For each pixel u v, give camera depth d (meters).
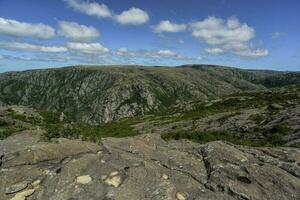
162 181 12.50
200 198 11.88
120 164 13.58
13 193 12.16
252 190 12.66
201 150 16.55
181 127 60.47
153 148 17.45
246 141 34.72
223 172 13.81
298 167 14.94
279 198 12.29
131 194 11.83
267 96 138.75
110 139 18.34
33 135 23.34
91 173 13.02
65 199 11.78
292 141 32.97
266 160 15.83
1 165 14.09
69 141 16.09
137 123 94.56
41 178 13.01
